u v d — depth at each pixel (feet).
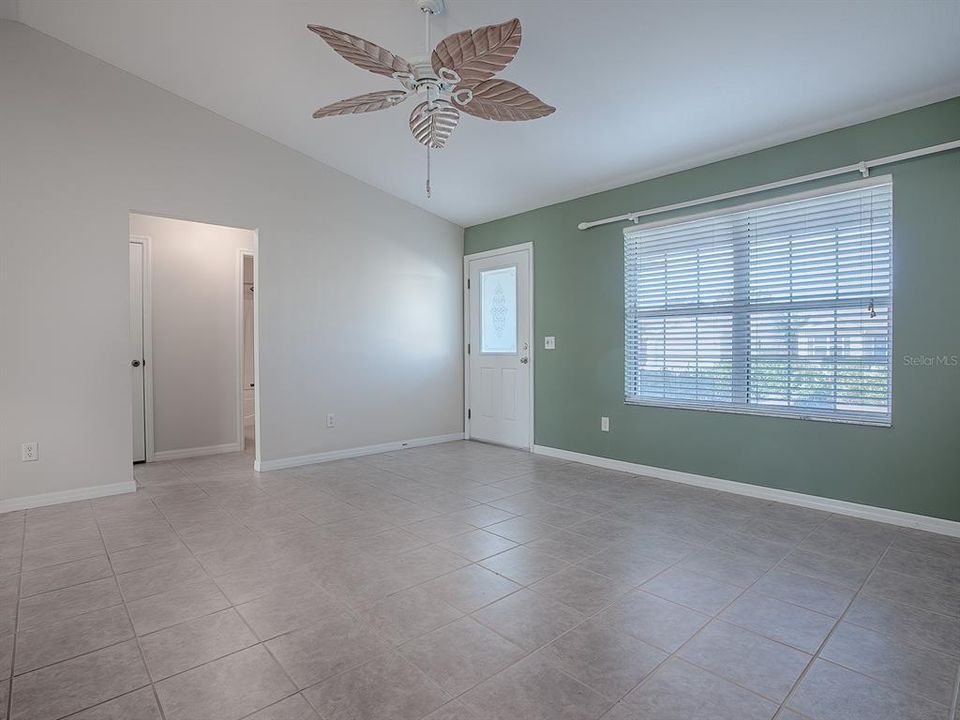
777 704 5.07
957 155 9.11
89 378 11.76
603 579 7.70
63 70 11.38
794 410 11.17
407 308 17.43
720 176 12.16
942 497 9.36
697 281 12.65
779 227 11.31
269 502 11.49
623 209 14.11
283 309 14.66
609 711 4.96
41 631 6.36
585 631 6.34
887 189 9.89
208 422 16.76
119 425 12.14
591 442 14.96
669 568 8.05
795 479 11.10
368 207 16.40
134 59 11.67
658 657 5.82
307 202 15.08
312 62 11.10
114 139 12.01
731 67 9.05
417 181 15.74
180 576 7.85
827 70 8.80
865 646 6.02
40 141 11.17
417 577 7.79
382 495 11.98
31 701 5.12
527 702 5.09
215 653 5.91
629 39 8.76
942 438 9.33
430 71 7.54
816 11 7.61
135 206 12.29
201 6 9.82
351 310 16.06
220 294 16.94
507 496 11.86
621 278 14.12
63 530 9.77
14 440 10.97
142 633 6.31
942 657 5.81
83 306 11.68
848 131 10.27
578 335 15.23
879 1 7.30
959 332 9.13
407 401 17.47
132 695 5.21
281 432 14.66
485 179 14.85
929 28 7.66
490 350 18.12
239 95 12.62
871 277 10.11
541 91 10.35
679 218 12.82
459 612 6.79
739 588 7.41
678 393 13.07
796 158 10.95
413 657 5.82
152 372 15.69
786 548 8.79
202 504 11.35
